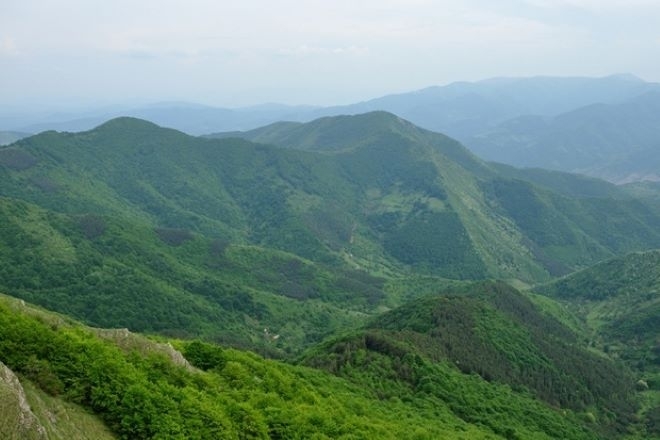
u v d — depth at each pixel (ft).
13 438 108.88
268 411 184.55
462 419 345.92
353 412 254.06
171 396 154.10
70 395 135.74
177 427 141.38
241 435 160.97
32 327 145.48
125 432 136.98
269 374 232.53
